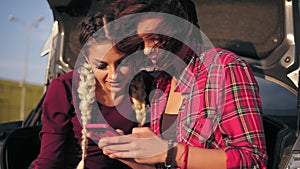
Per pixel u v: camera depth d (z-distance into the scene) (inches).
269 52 119.5
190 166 64.4
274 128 91.5
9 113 1469.0
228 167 64.4
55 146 71.7
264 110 113.3
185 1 74.5
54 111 72.7
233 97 69.9
